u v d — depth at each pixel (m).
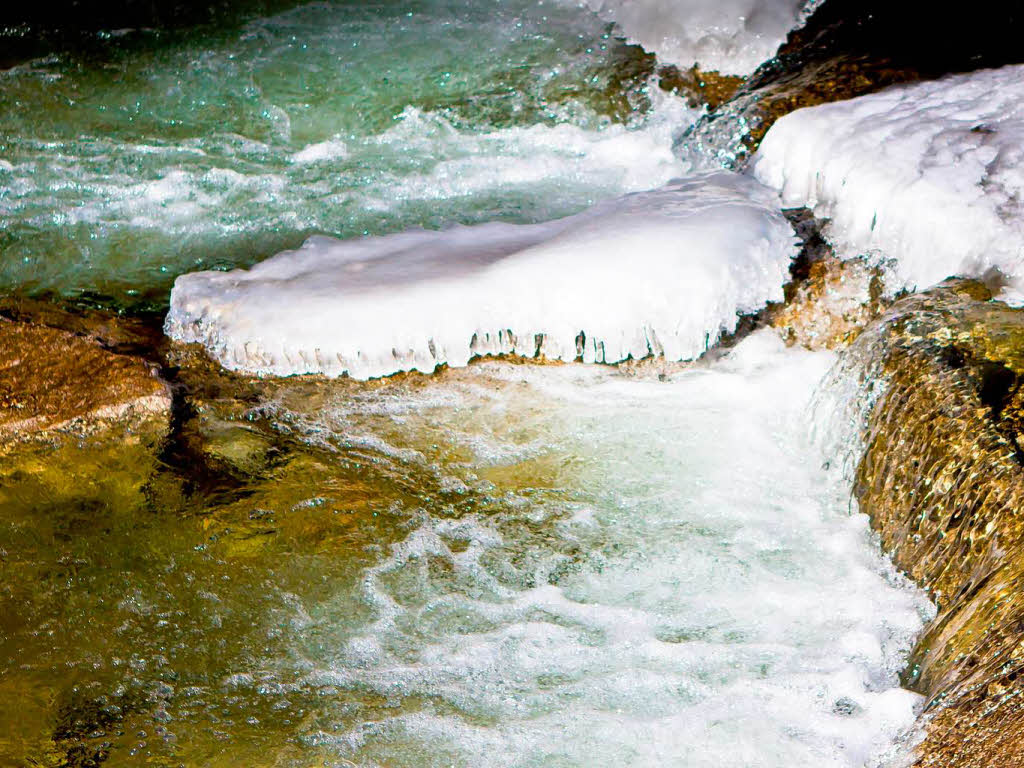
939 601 3.06
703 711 2.92
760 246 4.16
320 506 3.59
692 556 3.41
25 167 5.28
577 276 4.08
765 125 5.00
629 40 6.12
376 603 3.28
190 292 4.31
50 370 3.99
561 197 5.17
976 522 2.99
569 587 3.33
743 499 3.60
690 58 5.88
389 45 6.32
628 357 4.12
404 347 4.08
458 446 3.84
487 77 5.96
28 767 2.77
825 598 3.22
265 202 5.13
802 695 2.94
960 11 5.53
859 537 3.40
